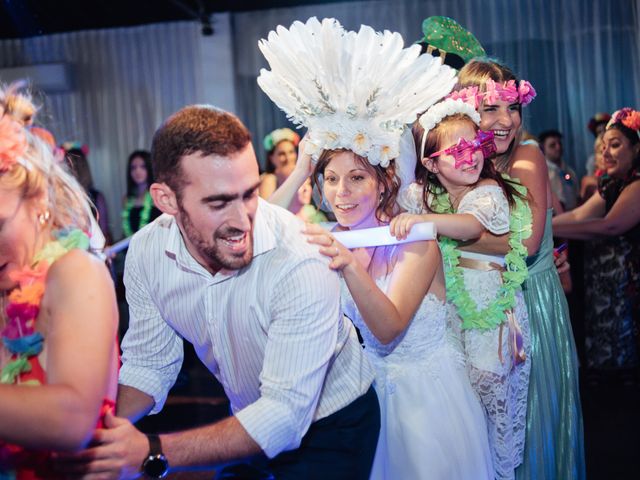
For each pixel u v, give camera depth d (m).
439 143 2.41
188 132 1.59
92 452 1.51
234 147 1.60
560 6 8.71
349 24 9.02
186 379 5.80
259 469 1.93
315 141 2.13
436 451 2.16
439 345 2.27
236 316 1.81
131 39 9.62
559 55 8.75
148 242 1.90
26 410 1.32
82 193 1.59
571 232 4.19
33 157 1.48
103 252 1.62
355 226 2.23
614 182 4.21
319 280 1.75
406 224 2.08
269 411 1.67
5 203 1.43
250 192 1.63
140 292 1.96
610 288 5.34
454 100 2.43
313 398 1.73
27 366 1.45
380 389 2.24
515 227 2.45
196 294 1.85
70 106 9.74
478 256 2.46
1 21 9.42
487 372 2.38
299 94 2.14
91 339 1.40
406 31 8.91
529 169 2.71
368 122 2.11
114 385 1.57
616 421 4.54
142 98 9.67
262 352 1.84
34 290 1.42
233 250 1.65
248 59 9.35
